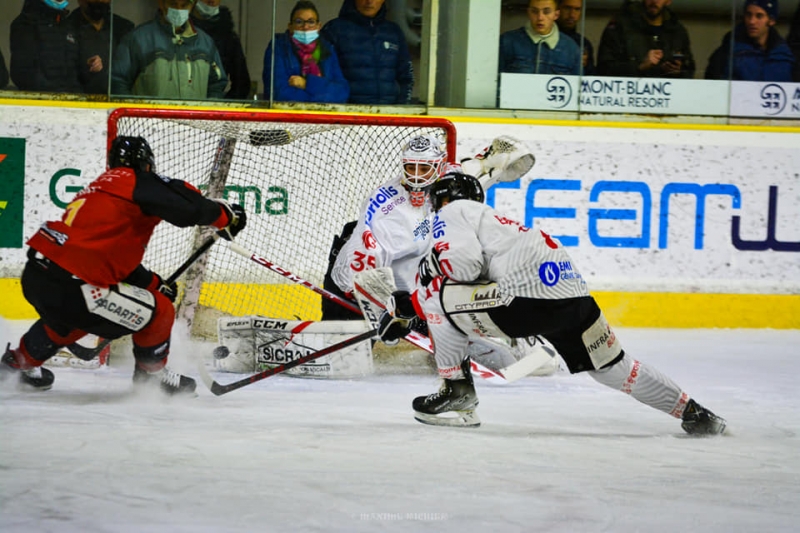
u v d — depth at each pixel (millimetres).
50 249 11102
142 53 21062
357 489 7879
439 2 21828
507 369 10562
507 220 10422
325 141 19172
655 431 11133
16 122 20188
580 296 10305
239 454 9023
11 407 11031
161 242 18750
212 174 16797
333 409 11875
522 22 22000
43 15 20609
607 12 22156
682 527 7172
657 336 20469
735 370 16500
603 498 7891
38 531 6559
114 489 7629
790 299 22078
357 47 21703
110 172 11453
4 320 19688
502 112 22109
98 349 14062
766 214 22031
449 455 9312
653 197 21797
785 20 22422
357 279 14297
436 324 10703
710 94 22359
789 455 9867
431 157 14227
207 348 16219
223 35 21422
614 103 22297
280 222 19281
